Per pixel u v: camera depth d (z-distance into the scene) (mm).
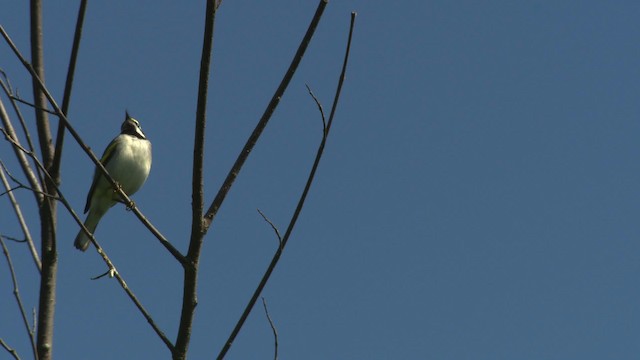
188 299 8672
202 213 8773
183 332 8594
